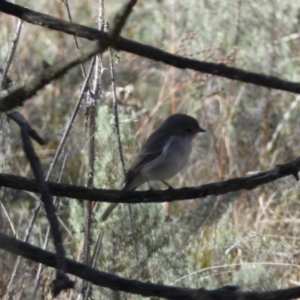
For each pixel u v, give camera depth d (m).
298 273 11.09
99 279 5.13
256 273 10.52
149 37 17.89
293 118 14.73
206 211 12.38
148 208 11.00
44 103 15.52
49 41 17.25
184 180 14.11
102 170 11.38
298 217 12.60
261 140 14.35
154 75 16.22
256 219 12.58
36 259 5.22
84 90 8.66
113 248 10.87
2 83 7.62
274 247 11.34
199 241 11.87
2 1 5.12
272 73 15.77
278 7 16.61
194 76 14.80
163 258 10.88
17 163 13.07
